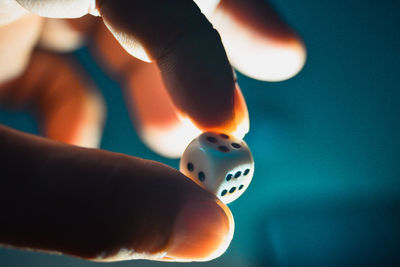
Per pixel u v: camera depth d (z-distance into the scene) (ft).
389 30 0.89
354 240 0.62
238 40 0.73
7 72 0.74
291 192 0.69
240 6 0.71
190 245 0.48
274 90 0.84
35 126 0.79
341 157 0.72
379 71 0.82
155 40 0.53
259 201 0.69
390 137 0.74
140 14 0.53
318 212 0.66
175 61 0.53
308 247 0.62
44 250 0.47
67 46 0.82
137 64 0.79
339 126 0.75
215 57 0.53
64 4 0.53
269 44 0.71
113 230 0.46
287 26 0.72
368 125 0.75
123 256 0.47
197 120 0.54
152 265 0.61
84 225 0.46
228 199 0.55
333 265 0.59
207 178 0.52
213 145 0.53
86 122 0.75
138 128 0.78
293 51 0.71
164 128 0.73
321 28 0.92
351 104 0.79
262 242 0.63
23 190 0.46
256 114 0.79
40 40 0.77
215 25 0.73
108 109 0.85
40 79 0.77
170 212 0.47
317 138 0.75
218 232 0.48
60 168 0.46
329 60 0.86
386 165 0.71
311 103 0.80
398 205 0.65
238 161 0.52
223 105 0.53
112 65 0.85
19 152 0.46
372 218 0.64
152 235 0.47
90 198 0.46
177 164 0.76
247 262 0.61
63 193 0.46
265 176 0.71
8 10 0.57
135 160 0.48
